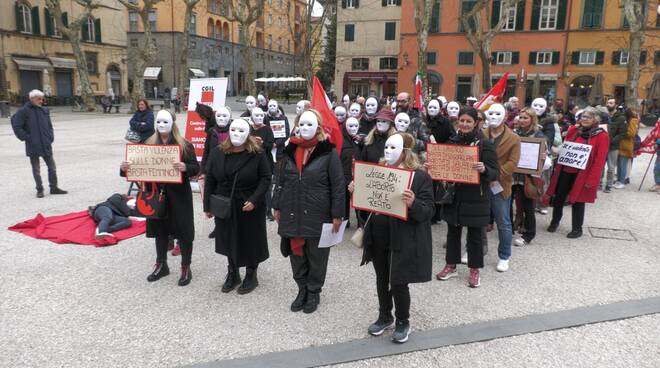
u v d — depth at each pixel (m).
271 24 67.25
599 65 34.72
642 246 6.38
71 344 3.76
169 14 49.81
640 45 25.05
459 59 37.22
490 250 6.16
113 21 43.84
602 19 34.06
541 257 5.92
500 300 4.68
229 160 4.56
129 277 5.09
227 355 3.64
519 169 6.05
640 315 4.36
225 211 4.41
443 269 5.29
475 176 4.52
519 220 6.73
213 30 56.00
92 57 42.00
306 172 4.25
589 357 3.67
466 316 4.33
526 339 3.93
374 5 40.75
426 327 4.11
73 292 4.70
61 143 15.95
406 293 3.76
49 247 5.95
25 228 6.64
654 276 5.32
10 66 35.12
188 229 4.86
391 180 3.58
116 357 3.60
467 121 4.65
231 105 41.16
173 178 4.68
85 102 33.84
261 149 4.65
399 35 40.50
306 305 4.38
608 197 9.39
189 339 3.87
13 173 10.59
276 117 8.30
